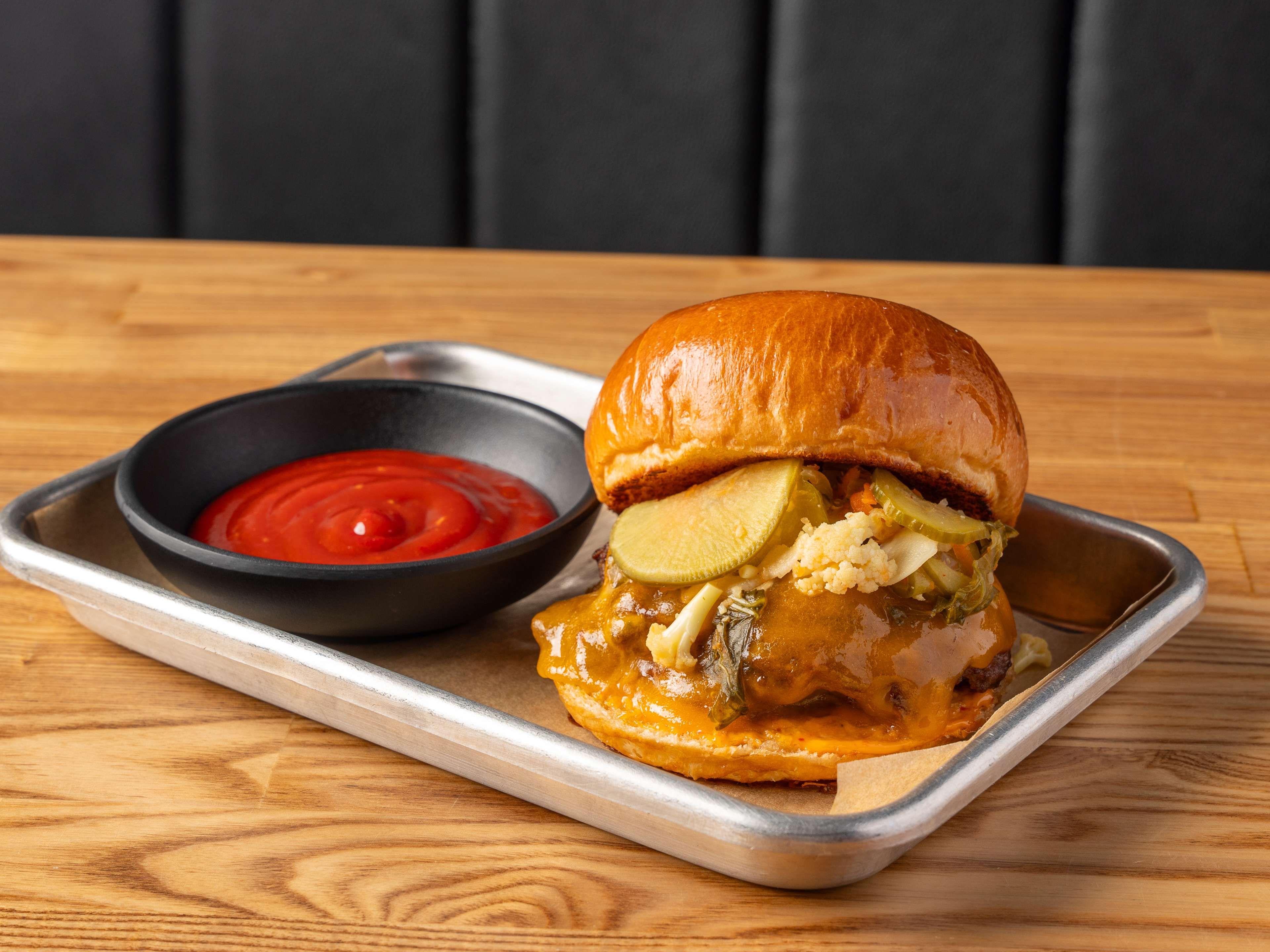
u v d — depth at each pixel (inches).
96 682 21.2
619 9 43.6
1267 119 42.3
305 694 20.3
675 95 44.3
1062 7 42.4
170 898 18.4
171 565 21.3
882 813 17.7
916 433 19.9
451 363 27.0
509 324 31.2
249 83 45.3
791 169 44.7
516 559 21.4
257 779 19.8
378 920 18.2
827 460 20.1
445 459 24.6
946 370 20.2
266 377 29.0
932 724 20.2
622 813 18.7
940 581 20.4
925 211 44.6
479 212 46.4
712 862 18.6
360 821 19.3
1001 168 43.9
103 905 18.3
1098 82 42.7
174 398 28.2
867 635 20.1
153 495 22.6
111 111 45.8
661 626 20.5
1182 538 24.5
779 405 19.9
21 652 21.8
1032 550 22.9
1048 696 18.9
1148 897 18.6
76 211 46.9
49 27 44.9
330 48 44.7
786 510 20.2
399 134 45.5
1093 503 25.3
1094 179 43.6
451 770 19.9
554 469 24.0
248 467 24.0
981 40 42.8
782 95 44.1
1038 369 29.5
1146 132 42.9
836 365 19.9
